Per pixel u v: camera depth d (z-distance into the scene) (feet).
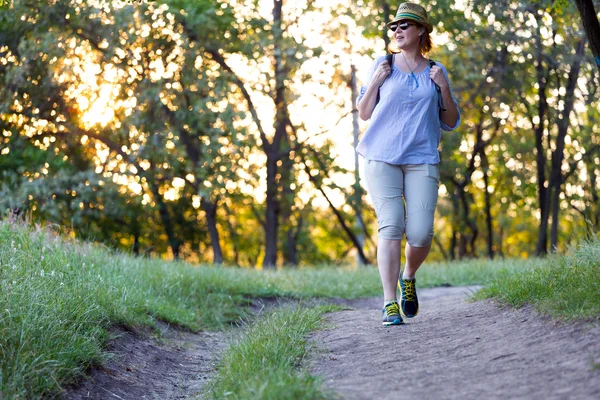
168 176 59.72
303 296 31.19
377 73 17.10
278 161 66.33
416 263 17.34
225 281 30.40
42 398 13.08
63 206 56.65
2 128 55.67
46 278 18.56
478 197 90.43
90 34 51.85
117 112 54.60
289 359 14.38
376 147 17.01
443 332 15.62
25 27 51.96
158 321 22.30
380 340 15.65
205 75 53.42
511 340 13.64
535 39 51.52
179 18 51.34
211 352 20.59
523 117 68.59
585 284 15.20
